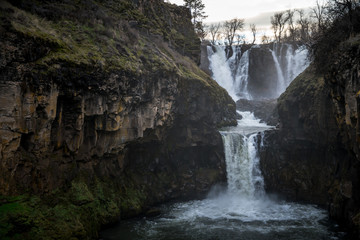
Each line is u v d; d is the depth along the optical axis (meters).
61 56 20.50
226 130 46.59
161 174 35.50
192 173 37.66
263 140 39.88
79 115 22.03
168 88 31.75
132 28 34.81
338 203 27.61
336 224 27.61
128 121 27.25
